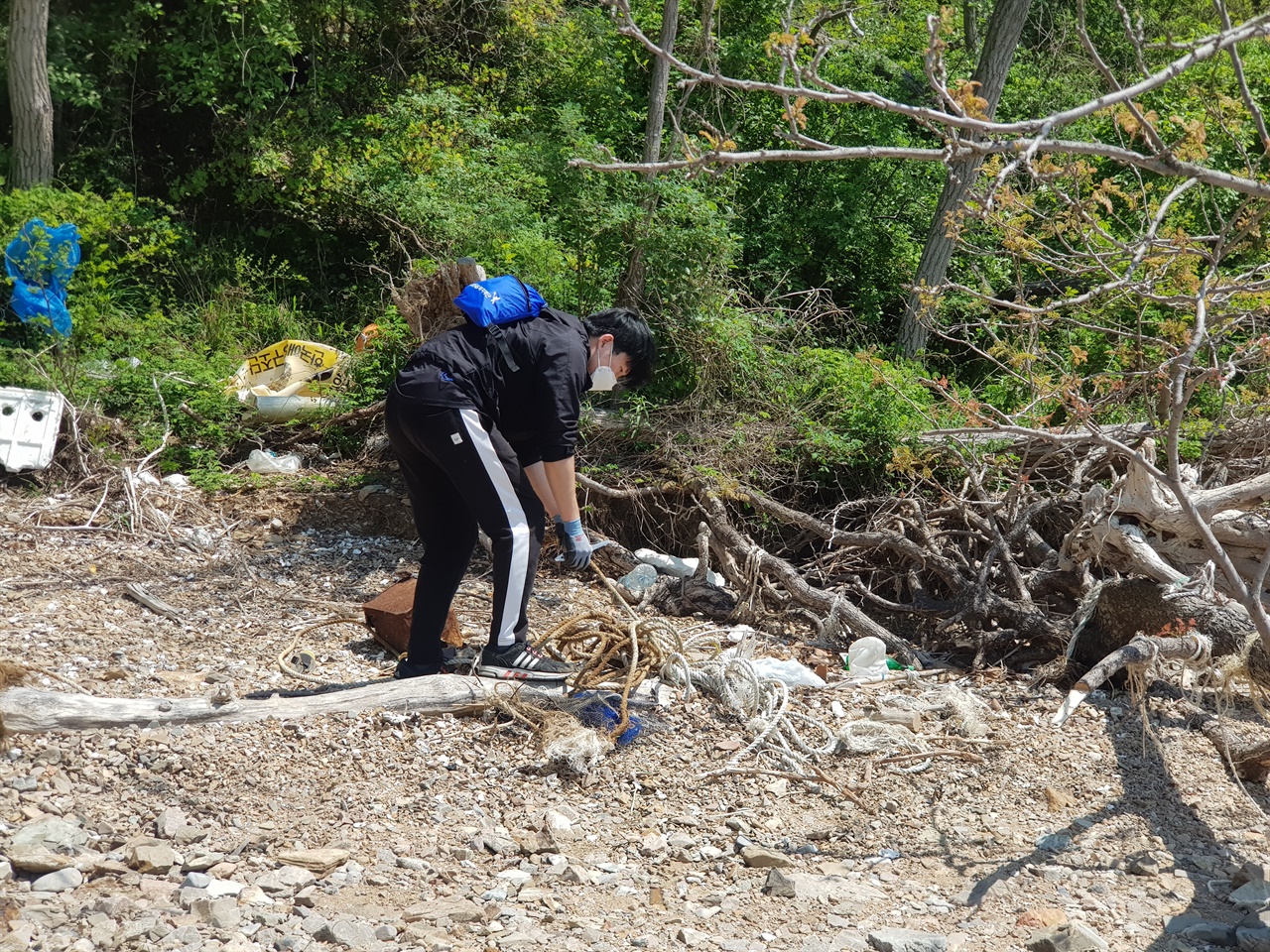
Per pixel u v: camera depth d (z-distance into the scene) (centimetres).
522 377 394
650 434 698
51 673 419
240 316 987
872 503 653
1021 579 557
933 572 599
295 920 286
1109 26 1357
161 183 1178
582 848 341
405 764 379
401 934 285
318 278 1119
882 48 1184
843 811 376
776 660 491
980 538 608
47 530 623
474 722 407
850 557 631
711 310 749
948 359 973
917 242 1127
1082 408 353
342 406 778
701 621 570
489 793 369
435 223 836
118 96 1162
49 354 820
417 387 385
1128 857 348
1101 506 530
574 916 300
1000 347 518
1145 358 477
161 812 338
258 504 692
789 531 671
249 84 1100
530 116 1150
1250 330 590
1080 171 390
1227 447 612
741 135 1130
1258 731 436
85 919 277
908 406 676
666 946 286
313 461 766
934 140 1209
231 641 492
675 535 661
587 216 776
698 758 403
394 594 491
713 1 939
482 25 1223
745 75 1127
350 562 623
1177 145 336
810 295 955
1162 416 446
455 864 327
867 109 1126
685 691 446
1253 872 330
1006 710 464
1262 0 803
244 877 309
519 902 307
